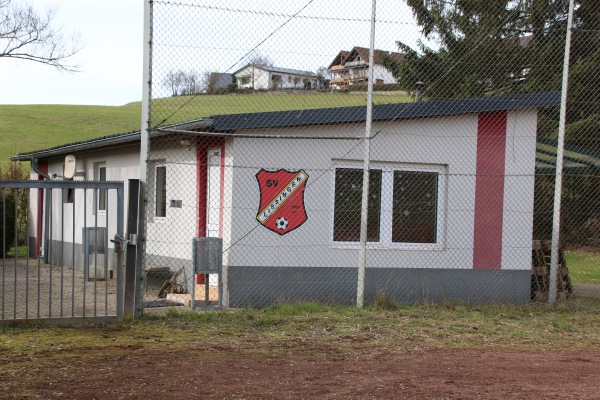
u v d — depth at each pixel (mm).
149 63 8125
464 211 10625
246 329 7816
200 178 10625
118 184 7855
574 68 17906
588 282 14266
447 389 5348
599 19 18062
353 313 8898
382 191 10359
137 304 8086
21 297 10195
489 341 7590
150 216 12516
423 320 8602
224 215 9789
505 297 10734
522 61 17938
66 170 14789
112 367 5848
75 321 7668
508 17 17562
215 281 10555
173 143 11578
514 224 10828
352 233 10188
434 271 10469
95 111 58594
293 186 9844
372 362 6328
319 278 9922
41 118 52281
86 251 7855
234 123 9359
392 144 10289
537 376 5887
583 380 5770
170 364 6016
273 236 9750
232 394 5082
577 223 18406
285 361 6281
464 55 17328
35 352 6348
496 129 10766
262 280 9688
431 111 10328
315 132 9906
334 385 5402
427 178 10578
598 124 18641
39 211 17875
